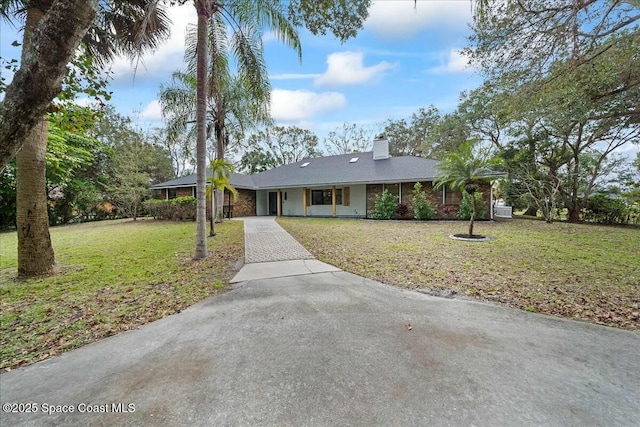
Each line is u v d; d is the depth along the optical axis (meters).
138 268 5.47
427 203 14.02
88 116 4.62
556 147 14.54
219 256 6.45
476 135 17.38
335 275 4.85
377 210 15.29
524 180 14.85
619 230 10.43
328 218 16.70
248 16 6.48
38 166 5.11
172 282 4.57
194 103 12.54
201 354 2.42
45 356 2.46
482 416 1.65
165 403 1.82
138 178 16.56
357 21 4.98
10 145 1.72
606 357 2.29
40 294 4.09
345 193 17.45
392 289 4.11
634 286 4.02
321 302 3.60
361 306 3.46
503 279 4.47
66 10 1.64
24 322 3.17
